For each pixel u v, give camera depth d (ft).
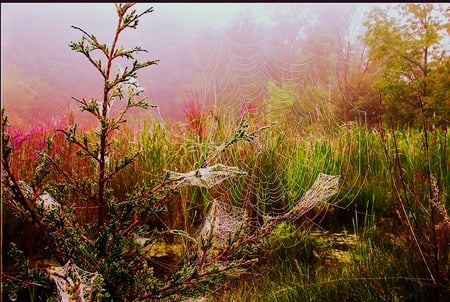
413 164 19.39
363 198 17.66
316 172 19.02
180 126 22.20
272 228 7.50
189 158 18.25
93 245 6.87
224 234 8.31
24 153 14.38
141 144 17.25
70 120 15.96
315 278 11.07
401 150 20.52
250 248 7.14
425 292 9.09
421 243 10.44
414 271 9.78
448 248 10.27
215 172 7.64
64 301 5.76
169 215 14.80
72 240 6.70
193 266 6.92
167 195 7.50
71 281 5.90
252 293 10.64
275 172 18.37
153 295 6.60
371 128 23.67
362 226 16.20
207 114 21.77
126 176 15.69
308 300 10.01
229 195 17.25
